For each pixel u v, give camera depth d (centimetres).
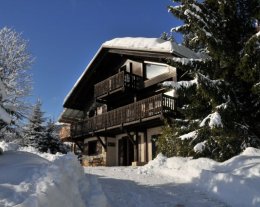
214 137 1267
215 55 1338
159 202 809
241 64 1242
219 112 1211
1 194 484
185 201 835
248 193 803
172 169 1203
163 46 1833
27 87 2130
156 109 1820
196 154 1298
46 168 620
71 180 646
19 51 2155
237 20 1416
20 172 598
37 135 2964
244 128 1252
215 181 923
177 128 1465
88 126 2412
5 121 748
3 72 2047
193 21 1365
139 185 995
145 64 2173
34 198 463
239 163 1041
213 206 802
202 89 1242
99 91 2314
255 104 1309
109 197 797
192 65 1374
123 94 2231
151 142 2067
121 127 2061
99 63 2403
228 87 1289
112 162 2411
